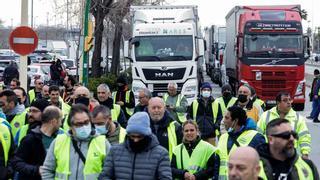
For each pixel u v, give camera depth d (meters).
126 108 17.31
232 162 5.79
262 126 11.75
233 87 39.44
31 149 8.92
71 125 8.37
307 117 30.47
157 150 8.01
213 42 58.62
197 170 9.98
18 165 8.81
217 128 14.28
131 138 7.96
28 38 17.09
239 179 5.75
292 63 32.56
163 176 7.89
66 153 8.41
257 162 5.79
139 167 7.94
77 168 8.36
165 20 29.47
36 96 18.91
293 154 7.00
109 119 9.78
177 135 10.73
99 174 8.22
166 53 28.62
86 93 12.75
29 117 9.76
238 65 34.28
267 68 32.59
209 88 14.41
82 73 28.94
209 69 65.94
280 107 11.63
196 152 10.01
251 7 34.16
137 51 28.78
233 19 38.84
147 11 30.02
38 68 46.06
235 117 9.86
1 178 9.37
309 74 78.12
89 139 8.47
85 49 28.31
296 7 33.78
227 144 9.88
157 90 28.59
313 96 29.42
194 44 28.78
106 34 50.91
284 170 6.93
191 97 28.53
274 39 32.62
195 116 14.40
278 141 6.86
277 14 32.94
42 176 8.51
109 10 37.97
